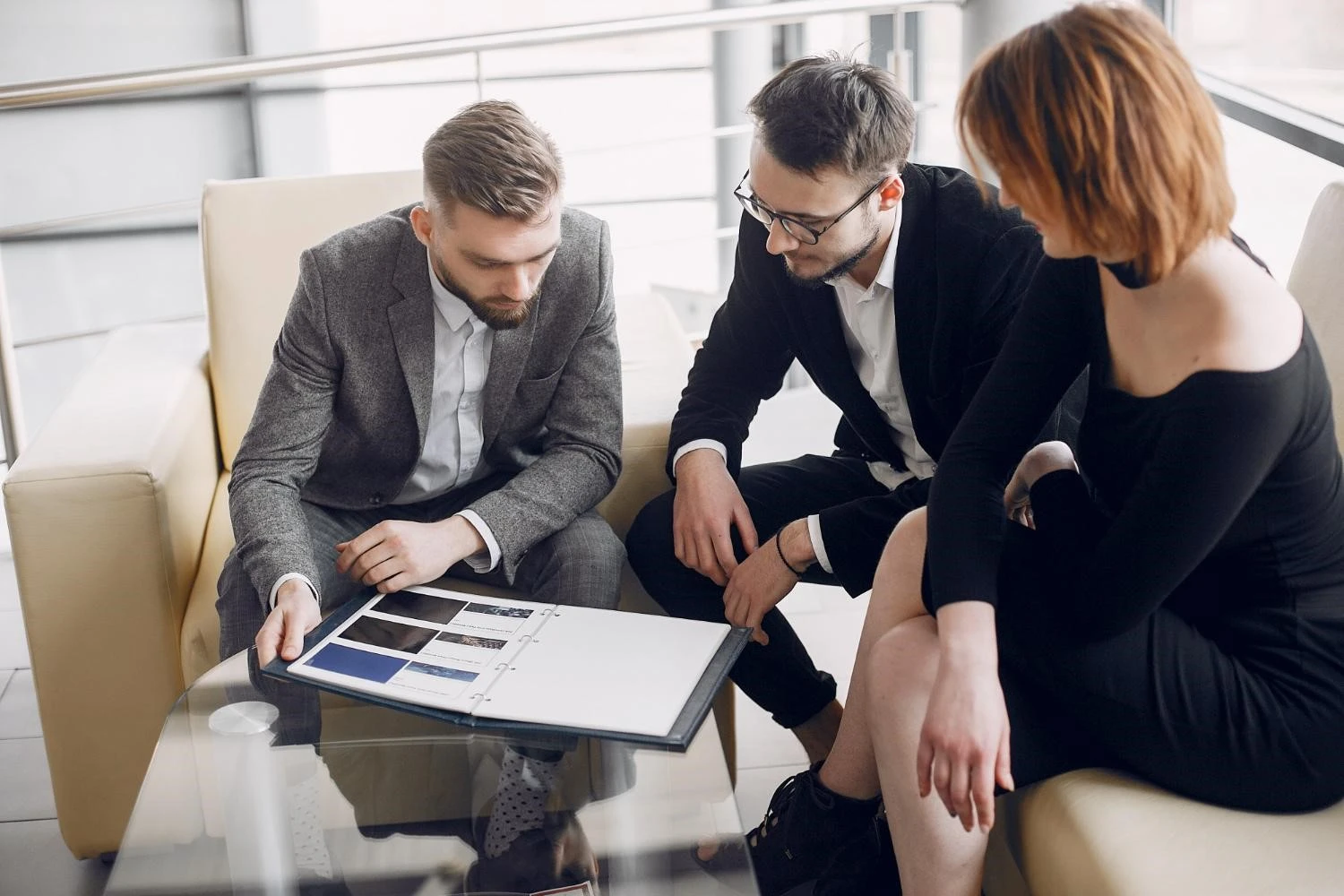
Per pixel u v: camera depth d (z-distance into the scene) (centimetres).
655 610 190
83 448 175
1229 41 262
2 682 238
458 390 175
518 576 174
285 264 211
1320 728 121
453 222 149
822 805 147
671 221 523
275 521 160
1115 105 105
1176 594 132
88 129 461
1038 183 109
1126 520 119
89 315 481
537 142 149
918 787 126
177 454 182
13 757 214
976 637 123
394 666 131
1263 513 121
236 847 117
